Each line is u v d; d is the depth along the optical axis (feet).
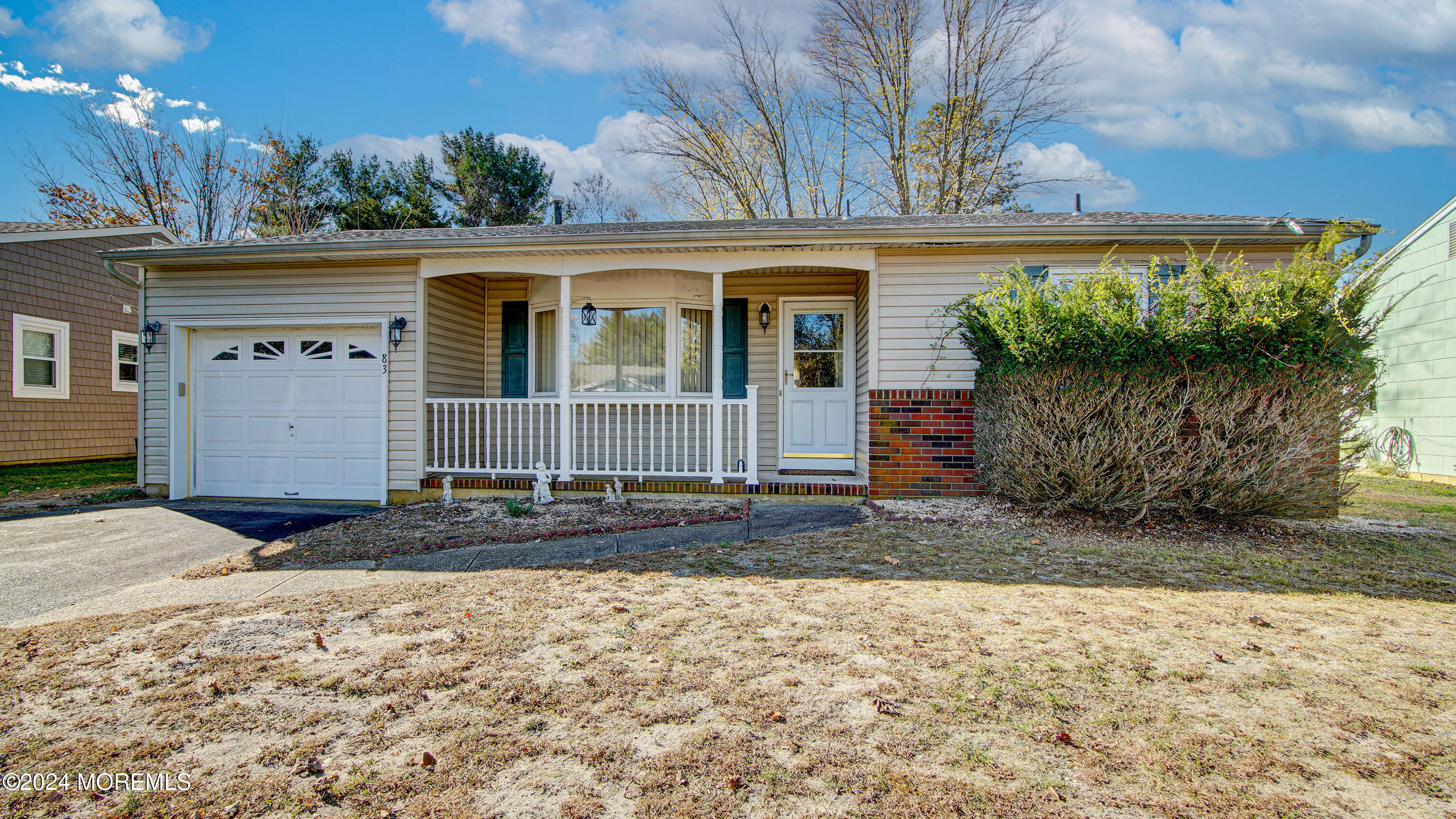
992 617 12.18
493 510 22.94
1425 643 10.93
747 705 8.88
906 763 7.51
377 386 25.95
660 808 6.75
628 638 11.34
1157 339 18.45
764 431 29.27
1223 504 18.51
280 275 26.21
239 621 12.39
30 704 9.11
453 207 81.92
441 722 8.55
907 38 62.39
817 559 16.51
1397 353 37.29
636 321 28.40
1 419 36.76
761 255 24.34
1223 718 8.47
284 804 6.87
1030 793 6.93
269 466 26.53
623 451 28.50
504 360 29.76
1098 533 18.95
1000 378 21.12
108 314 43.06
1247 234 21.86
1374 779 7.15
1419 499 27.22
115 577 15.46
